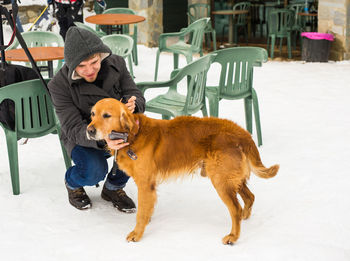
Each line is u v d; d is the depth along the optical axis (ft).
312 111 16.67
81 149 9.14
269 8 38.99
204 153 8.13
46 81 10.44
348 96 18.43
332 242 8.13
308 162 11.98
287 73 22.71
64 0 23.09
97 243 8.37
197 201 10.05
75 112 8.98
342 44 24.68
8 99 10.14
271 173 7.98
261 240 8.21
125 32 26.07
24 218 9.39
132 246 8.21
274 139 13.92
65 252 8.07
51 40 16.78
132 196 10.45
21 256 7.95
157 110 12.11
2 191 10.75
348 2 23.84
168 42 31.78
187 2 33.30
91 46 8.30
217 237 8.45
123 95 9.58
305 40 25.14
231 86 12.90
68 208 9.89
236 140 8.03
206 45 31.30
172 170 8.38
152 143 8.11
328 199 9.78
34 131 10.64
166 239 8.43
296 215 9.14
